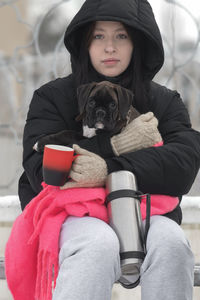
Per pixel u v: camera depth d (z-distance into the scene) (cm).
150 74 518
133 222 379
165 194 441
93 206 399
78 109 490
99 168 408
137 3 482
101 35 486
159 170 429
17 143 731
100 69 491
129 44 490
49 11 724
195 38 704
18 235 416
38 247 416
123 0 473
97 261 345
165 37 706
